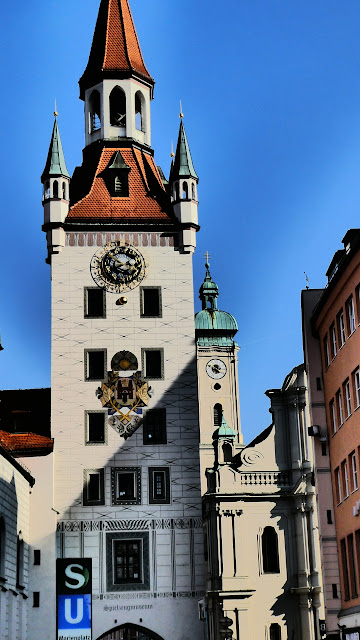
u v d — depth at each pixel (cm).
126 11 8644
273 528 8019
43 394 8056
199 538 7169
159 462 7294
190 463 7306
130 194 7944
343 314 5053
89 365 7469
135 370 7462
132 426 7350
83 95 8456
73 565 7025
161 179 8531
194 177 7856
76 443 7294
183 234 7744
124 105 8300
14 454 7200
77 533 7119
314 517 7975
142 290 7644
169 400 7425
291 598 7844
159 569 7100
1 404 7938
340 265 4912
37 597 6931
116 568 7100
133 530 7150
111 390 7406
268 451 8194
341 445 5194
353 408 4894
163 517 7194
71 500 7175
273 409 8306
